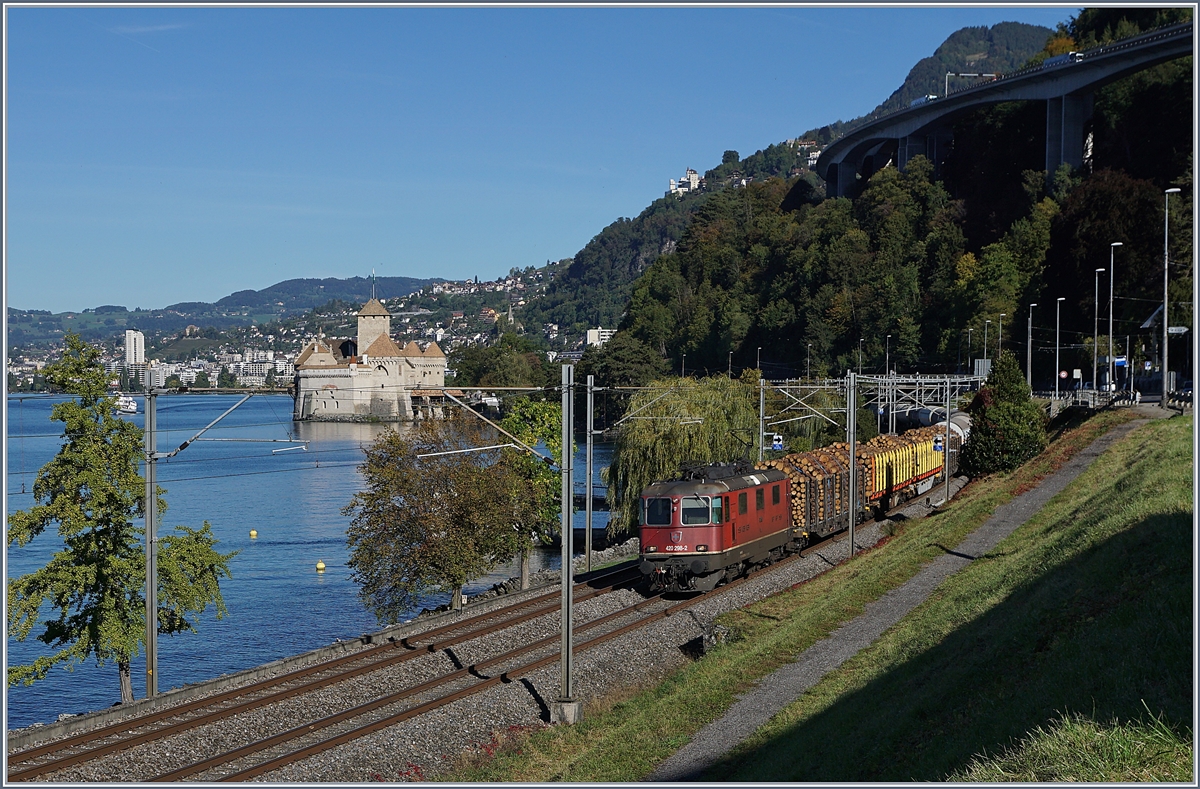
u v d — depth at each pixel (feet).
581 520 281.54
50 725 81.41
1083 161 568.82
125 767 74.23
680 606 123.54
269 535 258.16
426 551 146.72
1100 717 55.36
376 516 150.10
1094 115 576.61
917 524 169.99
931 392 376.07
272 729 82.79
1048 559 102.27
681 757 75.05
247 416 595.88
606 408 505.66
